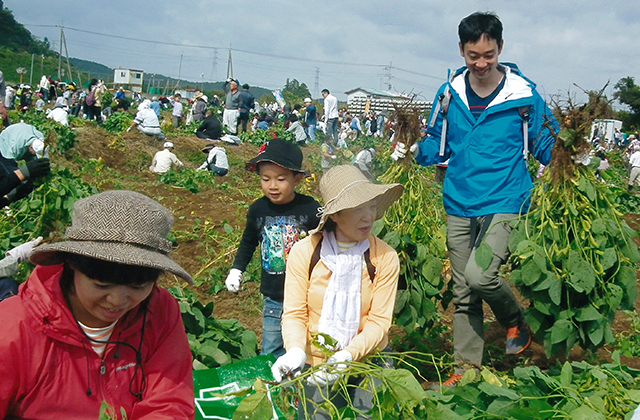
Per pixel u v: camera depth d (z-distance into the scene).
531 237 3.65
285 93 62.75
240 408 2.27
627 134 29.70
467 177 3.98
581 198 3.62
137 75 81.81
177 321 2.08
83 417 1.92
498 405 2.62
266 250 3.56
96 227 1.74
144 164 15.00
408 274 4.07
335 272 2.78
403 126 4.12
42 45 105.56
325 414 2.88
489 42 3.71
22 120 15.84
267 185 3.50
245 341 3.97
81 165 13.48
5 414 1.87
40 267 1.86
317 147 21.77
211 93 76.50
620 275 3.62
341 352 2.57
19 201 5.70
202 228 8.02
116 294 1.73
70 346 1.85
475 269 3.79
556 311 3.55
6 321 1.78
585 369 3.17
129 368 1.96
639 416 2.18
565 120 3.60
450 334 5.00
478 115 4.00
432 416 2.36
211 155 13.97
